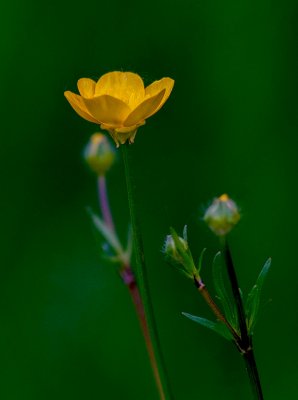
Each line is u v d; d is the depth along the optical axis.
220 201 0.38
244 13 0.57
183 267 0.39
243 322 0.38
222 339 0.55
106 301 0.56
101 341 0.56
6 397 0.55
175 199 0.57
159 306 0.56
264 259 0.56
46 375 0.56
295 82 0.57
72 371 0.56
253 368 0.39
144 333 0.43
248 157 0.57
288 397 0.54
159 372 0.40
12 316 0.57
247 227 0.56
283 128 0.57
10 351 0.56
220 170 0.57
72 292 0.57
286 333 0.55
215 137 0.57
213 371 0.55
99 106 0.38
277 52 0.57
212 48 0.57
